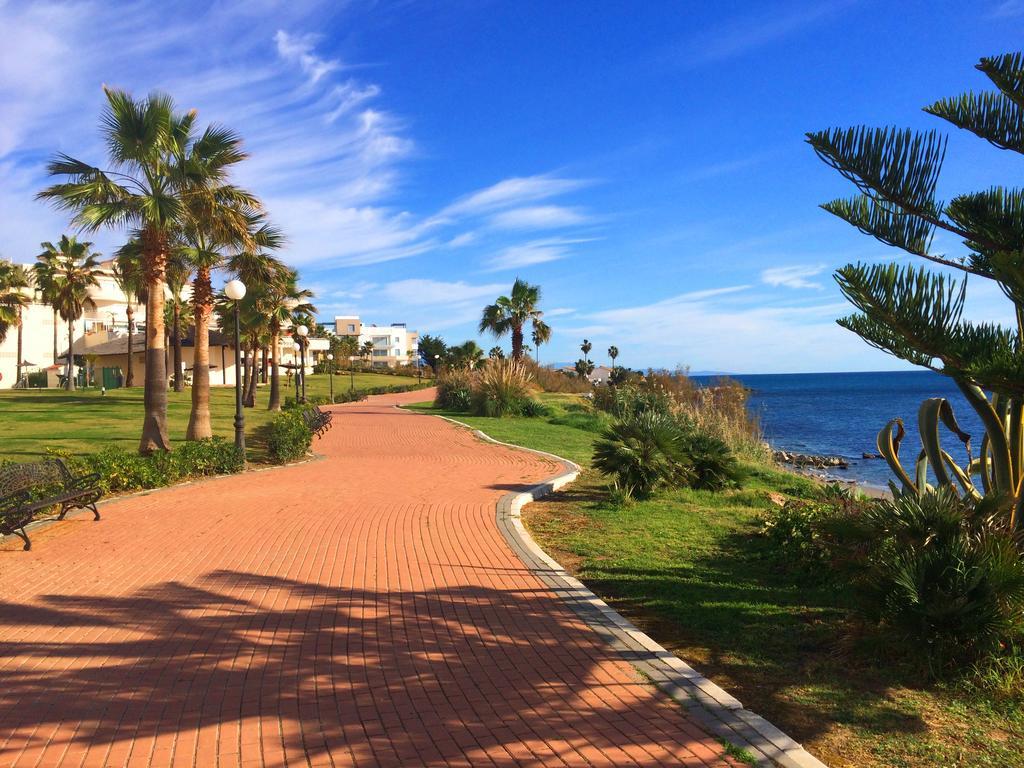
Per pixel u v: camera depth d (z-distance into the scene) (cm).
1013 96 444
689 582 654
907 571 443
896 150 466
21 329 5344
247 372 3931
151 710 389
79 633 507
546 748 348
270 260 2300
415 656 468
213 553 742
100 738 358
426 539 813
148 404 1468
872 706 399
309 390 5450
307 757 340
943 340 435
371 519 920
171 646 484
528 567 696
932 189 466
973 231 468
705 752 344
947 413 693
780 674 446
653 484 1092
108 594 601
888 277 438
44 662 455
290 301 3425
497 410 2928
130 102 1359
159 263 1469
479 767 331
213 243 1770
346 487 1186
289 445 1538
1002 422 580
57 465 941
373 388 5331
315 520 911
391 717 381
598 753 343
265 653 472
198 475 1286
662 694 409
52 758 338
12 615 545
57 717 380
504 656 468
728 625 538
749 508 1020
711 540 823
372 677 434
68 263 4572
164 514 940
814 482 1437
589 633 511
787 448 2961
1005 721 380
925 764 338
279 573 670
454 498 1074
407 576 662
